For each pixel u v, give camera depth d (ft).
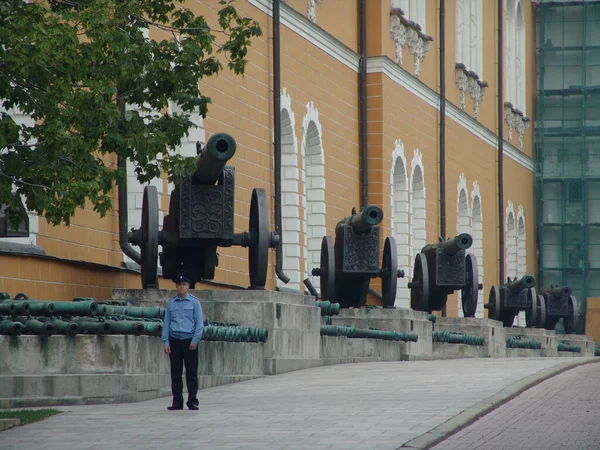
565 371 85.87
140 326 67.00
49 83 62.59
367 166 168.04
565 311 207.21
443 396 65.46
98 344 65.72
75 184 63.52
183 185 86.84
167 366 71.05
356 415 57.16
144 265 86.94
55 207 64.54
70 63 61.98
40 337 64.69
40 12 60.80
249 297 85.40
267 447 47.06
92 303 67.46
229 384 77.71
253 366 82.69
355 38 167.43
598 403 63.31
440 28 195.93
